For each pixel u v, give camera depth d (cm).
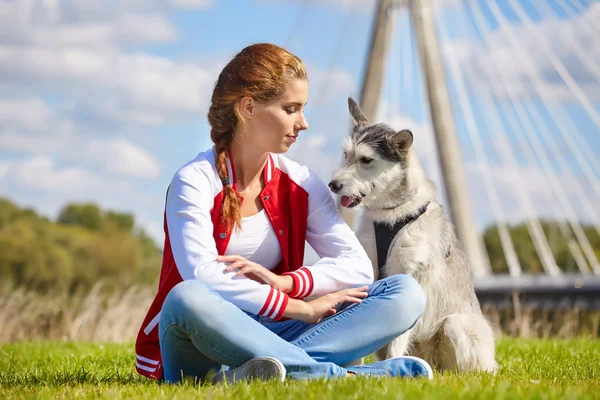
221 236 402
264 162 418
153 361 412
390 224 553
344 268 407
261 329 376
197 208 394
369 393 329
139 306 1256
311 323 400
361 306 396
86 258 4578
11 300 1207
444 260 560
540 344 808
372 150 569
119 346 827
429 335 548
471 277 599
